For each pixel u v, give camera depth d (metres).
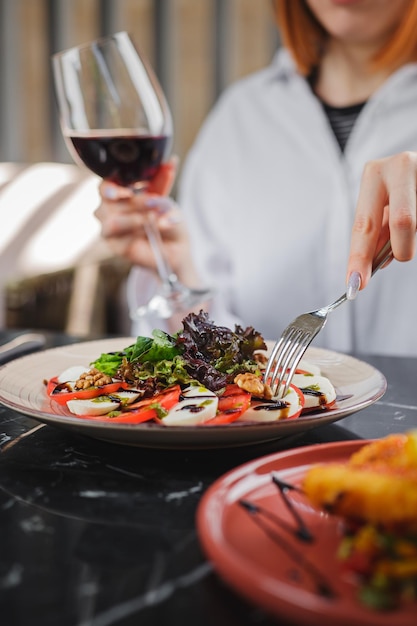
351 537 0.53
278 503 0.59
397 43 1.89
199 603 0.51
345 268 1.98
